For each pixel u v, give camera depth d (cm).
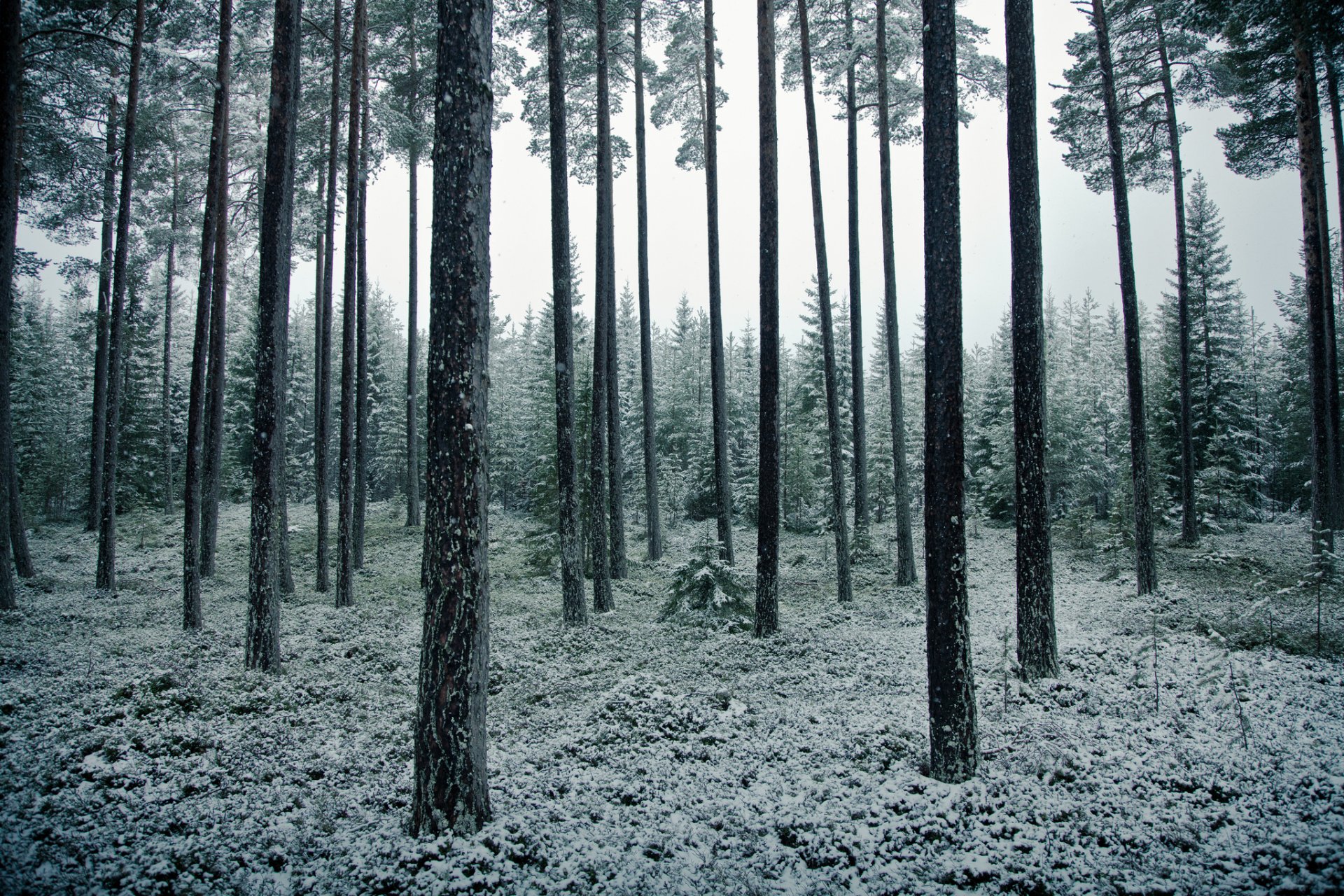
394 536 2798
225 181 1642
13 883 479
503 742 830
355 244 1772
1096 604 1487
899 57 1994
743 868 525
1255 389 3328
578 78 2145
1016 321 1001
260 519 1117
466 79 616
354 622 1536
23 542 1959
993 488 3459
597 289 1708
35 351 3781
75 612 1552
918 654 1163
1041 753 698
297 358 4669
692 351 4462
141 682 977
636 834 580
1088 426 3556
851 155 1945
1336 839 503
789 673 1091
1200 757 664
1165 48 1798
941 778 663
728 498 2120
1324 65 1791
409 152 2569
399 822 610
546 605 1759
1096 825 557
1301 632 1093
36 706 882
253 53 1791
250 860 540
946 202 683
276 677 1080
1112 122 1503
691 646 1281
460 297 611
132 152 1750
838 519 1731
